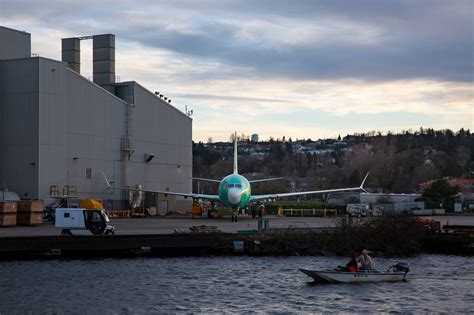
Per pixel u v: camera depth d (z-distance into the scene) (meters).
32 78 112.19
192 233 78.56
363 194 190.12
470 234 85.06
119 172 129.00
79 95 119.88
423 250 83.44
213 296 51.97
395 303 50.25
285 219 121.94
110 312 46.53
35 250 69.50
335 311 47.53
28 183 112.00
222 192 112.44
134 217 128.38
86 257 72.50
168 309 47.56
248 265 67.81
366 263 60.16
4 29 116.94
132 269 64.19
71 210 78.00
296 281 58.59
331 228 81.06
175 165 143.38
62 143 115.81
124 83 132.75
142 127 134.25
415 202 166.00
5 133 113.81
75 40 139.00
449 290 55.41
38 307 47.75
